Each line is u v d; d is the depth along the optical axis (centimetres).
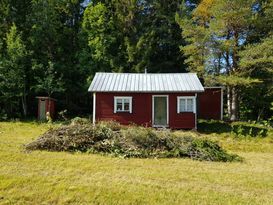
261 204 768
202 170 1076
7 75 3078
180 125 2434
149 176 960
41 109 2984
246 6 2711
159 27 3822
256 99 3319
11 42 3136
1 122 2627
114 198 768
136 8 3756
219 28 2752
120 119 2459
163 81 2575
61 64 3509
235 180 963
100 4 3581
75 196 770
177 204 750
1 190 785
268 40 2644
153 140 1337
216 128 2508
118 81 2567
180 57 3731
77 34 3731
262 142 1950
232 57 2878
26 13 3597
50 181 858
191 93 2445
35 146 1288
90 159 1152
